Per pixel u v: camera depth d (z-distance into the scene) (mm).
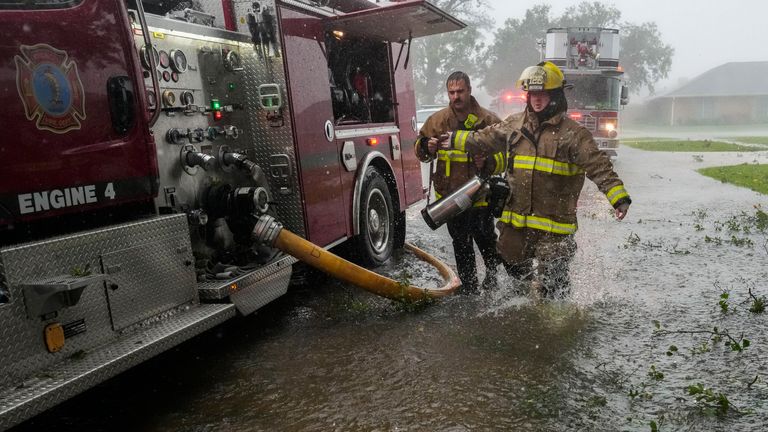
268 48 4668
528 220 4559
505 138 4633
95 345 3109
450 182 5062
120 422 3262
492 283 5199
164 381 3727
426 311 4754
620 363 3666
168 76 4027
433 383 3508
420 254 6574
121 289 3268
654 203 9727
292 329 4531
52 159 3008
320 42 5281
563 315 4480
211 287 3875
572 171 4441
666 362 3660
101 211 3416
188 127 4184
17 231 2977
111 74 3348
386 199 6406
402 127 6984
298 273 5660
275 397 3455
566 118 4438
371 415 3191
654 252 6367
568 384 3418
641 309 4602
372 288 4691
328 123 5277
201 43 4336
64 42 3086
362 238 5887
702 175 13859
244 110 4805
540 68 4305
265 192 4426
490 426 3021
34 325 2801
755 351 3779
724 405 3074
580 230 7559
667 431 2902
